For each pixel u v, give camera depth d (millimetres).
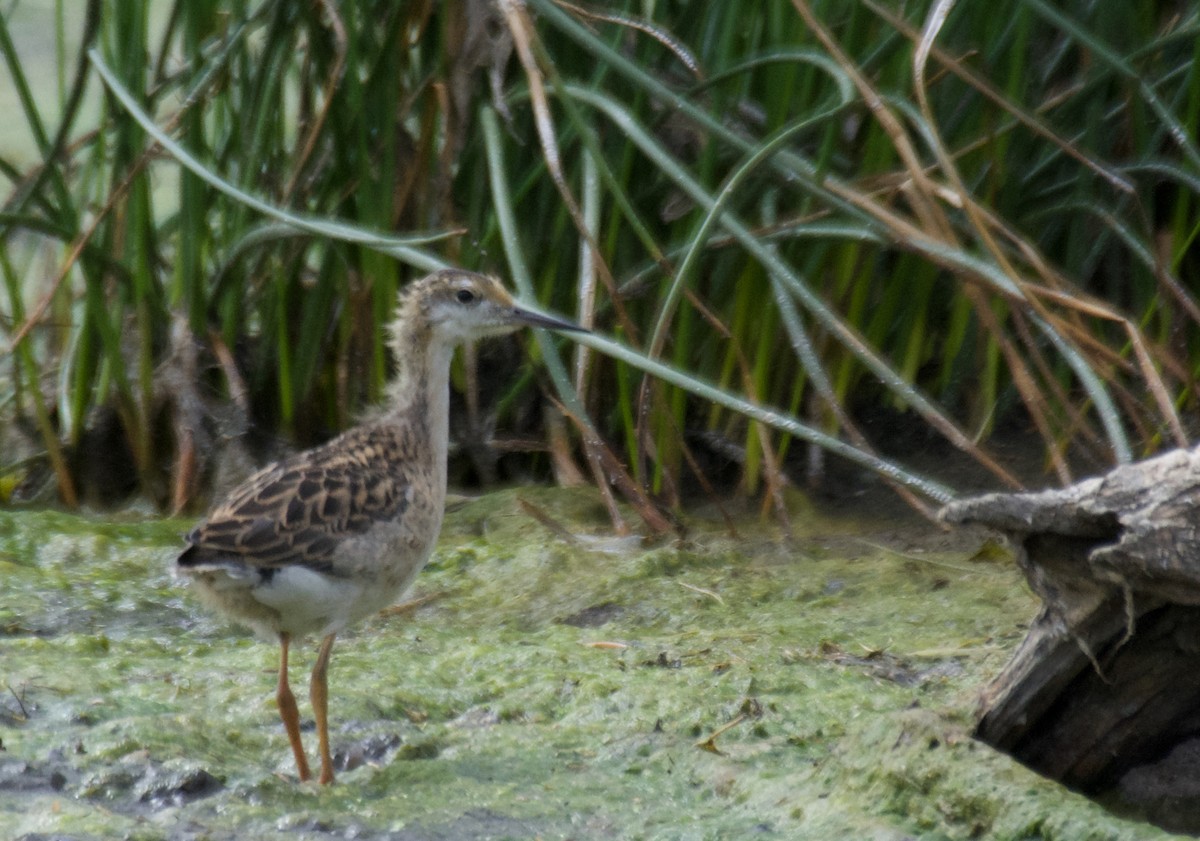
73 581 9930
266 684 8367
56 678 8219
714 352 11570
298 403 11852
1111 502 6367
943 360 11883
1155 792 7336
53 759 7242
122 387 11570
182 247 11594
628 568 10172
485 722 8016
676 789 7285
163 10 17922
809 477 11688
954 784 6758
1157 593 6387
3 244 11500
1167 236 11289
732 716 7906
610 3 11125
